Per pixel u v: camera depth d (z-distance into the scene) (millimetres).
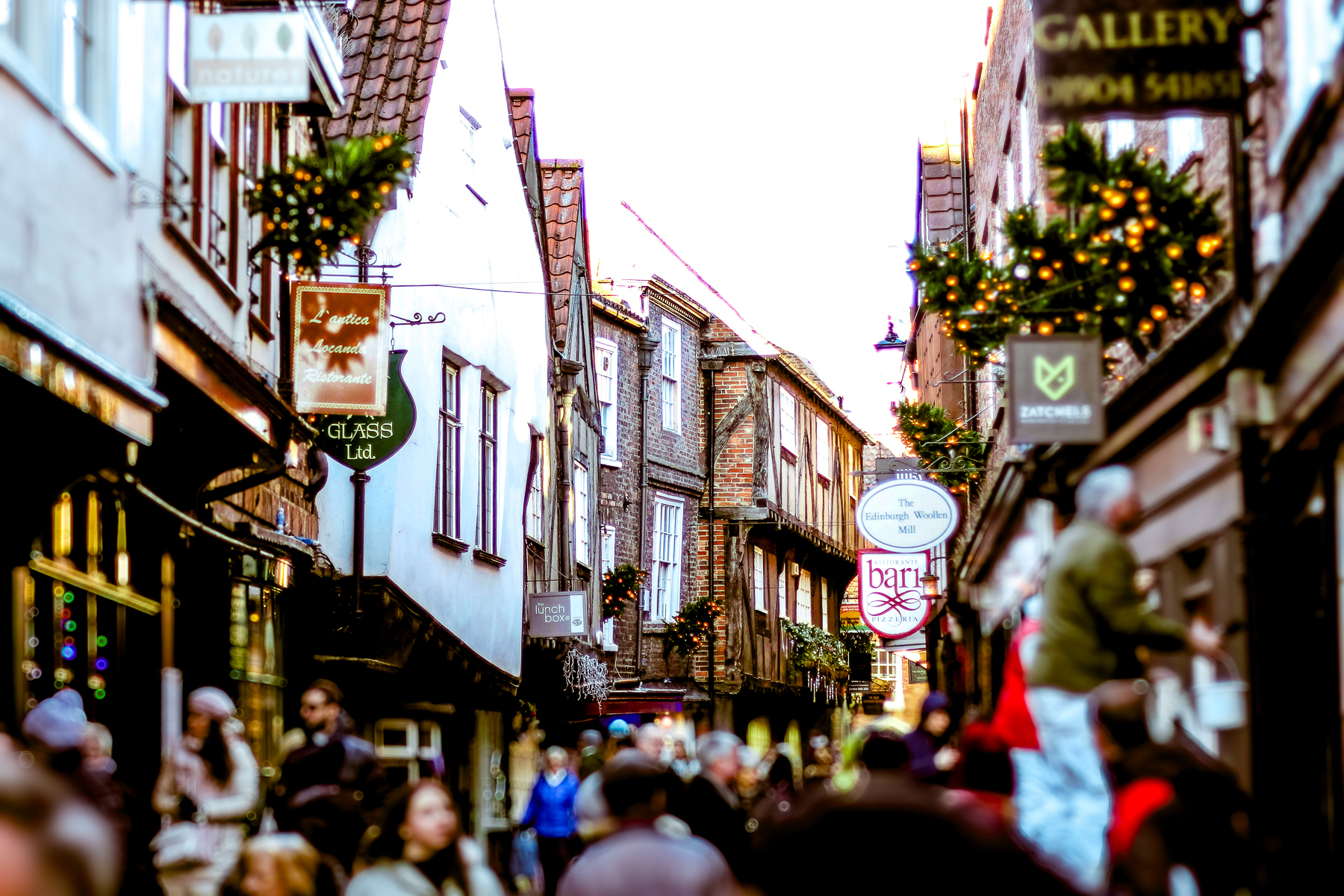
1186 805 4988
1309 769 8094
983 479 21609
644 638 32031
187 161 11398
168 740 10352
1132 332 9562
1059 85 7977
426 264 18672
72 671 9562
